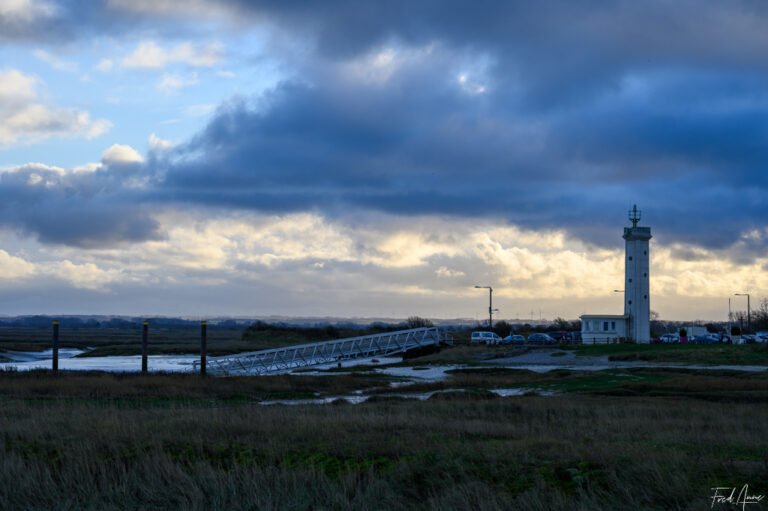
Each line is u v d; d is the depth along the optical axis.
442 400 35.91
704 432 21.28
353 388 50.06
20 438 20.30
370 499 13.86
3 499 14.61
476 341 103.19
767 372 53.88
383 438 19.44
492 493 13.79
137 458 17.23
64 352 126.75
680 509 12.90
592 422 24.38
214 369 71.12
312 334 155.38
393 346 88.75
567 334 116.50
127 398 39.22
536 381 50.69
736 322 178.00
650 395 39.09
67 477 15.45
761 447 17.92
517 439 20.17
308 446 18.61
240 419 23.08
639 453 16.23
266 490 14.35
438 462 16.11
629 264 100.75
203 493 14.45
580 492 13.51
